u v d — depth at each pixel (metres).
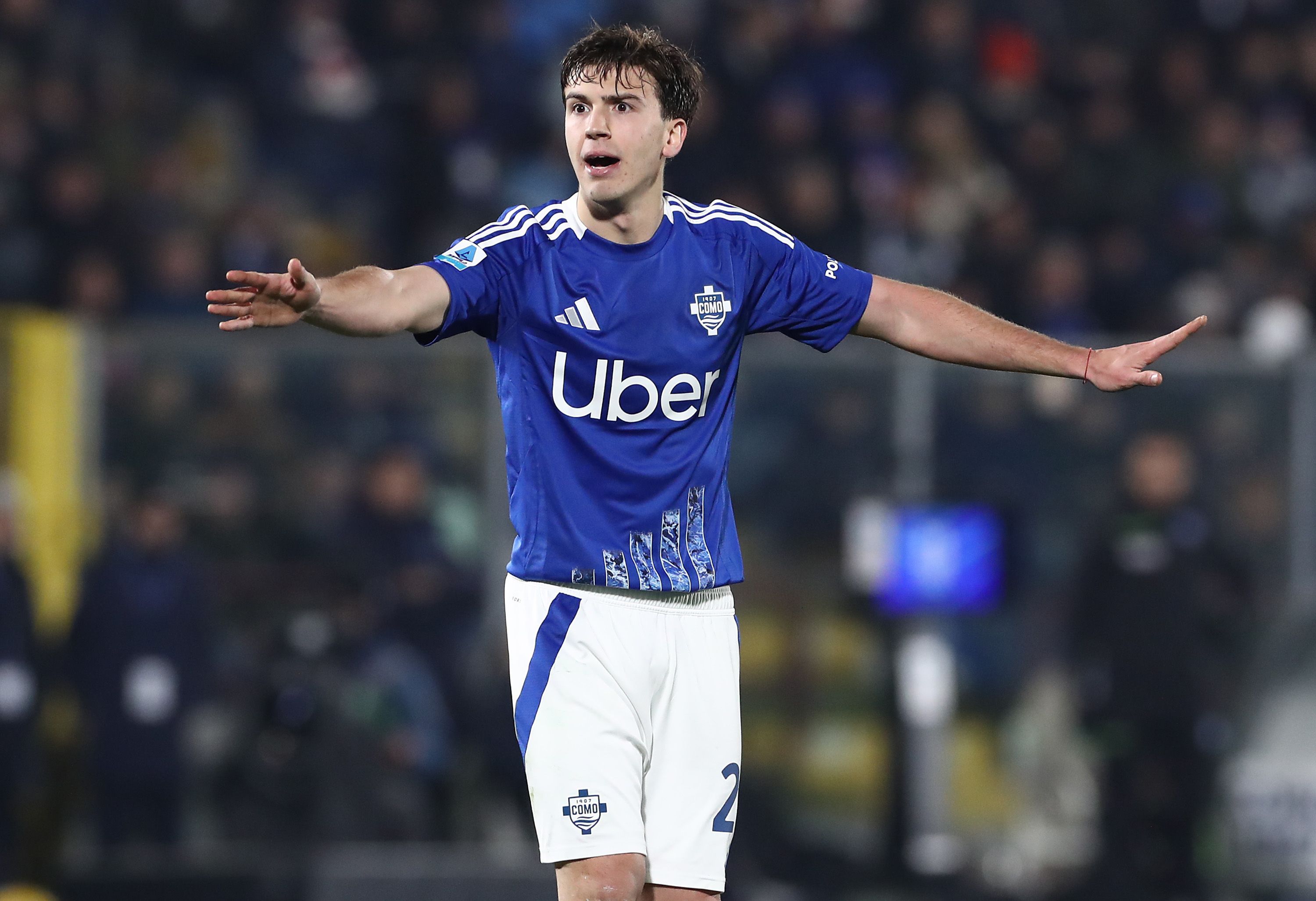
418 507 33.53
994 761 34.03
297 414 33.47
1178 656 33.84
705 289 14.57
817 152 43.56
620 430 14.44
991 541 34.16
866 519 34.03
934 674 33.88
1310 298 45.41
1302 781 33.91
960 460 34.31
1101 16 50.72
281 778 32.28
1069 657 34.22
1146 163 46.72
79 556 32.66
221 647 32.75
